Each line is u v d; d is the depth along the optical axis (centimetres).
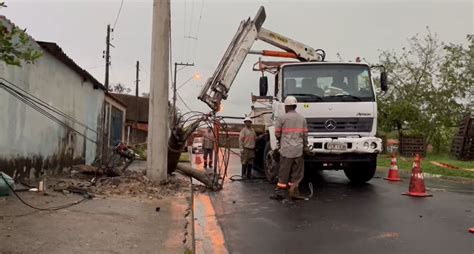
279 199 927
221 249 571
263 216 761
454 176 1453
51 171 1121
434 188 1146
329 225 688
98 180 1020
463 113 2641
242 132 1359
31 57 418
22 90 927
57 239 521
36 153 1018
